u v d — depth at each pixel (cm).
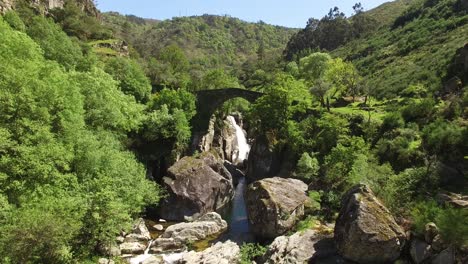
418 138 4131
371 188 3125
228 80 8825
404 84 7006
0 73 2950
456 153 3397
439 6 11494
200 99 6681
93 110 4034
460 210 2438
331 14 19400
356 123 5253
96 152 3203
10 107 2753
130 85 6706
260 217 3394
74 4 12462
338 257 2672
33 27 6769
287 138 5647
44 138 2816
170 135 5341
